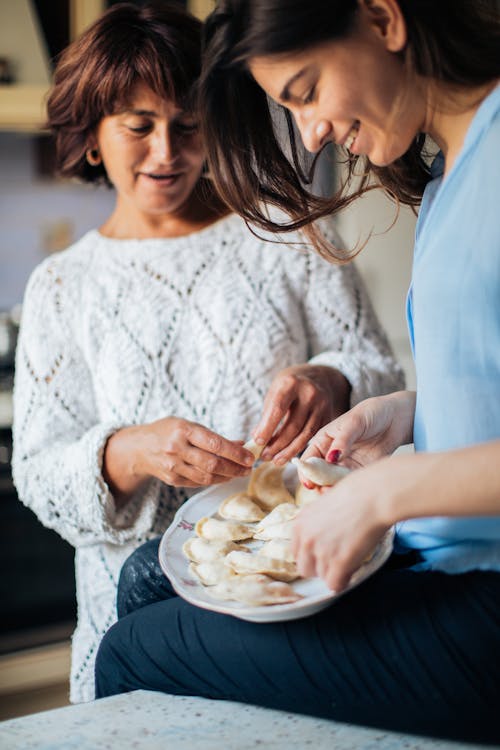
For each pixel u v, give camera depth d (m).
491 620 0.69
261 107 0.90
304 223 0.97
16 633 2.38
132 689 0.86
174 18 1.23
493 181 0.67
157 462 1.11
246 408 1.36
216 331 1.37
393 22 0.67
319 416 1.12
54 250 2.94
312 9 0.66
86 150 1.41
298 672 0.73
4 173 2.84
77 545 1.34
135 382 1.36
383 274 2.64
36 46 2.40
